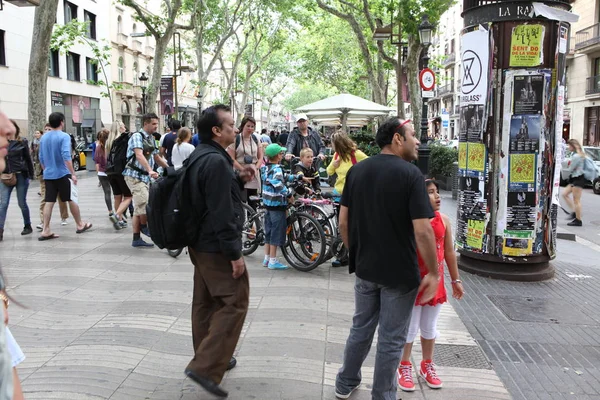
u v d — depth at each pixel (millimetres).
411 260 2973
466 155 6488
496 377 3730
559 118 6199
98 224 9367
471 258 6605
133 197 7438
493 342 4402
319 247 6500
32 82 17484
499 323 4859
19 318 4637
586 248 8703
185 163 3373
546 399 3449
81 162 25812
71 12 33156
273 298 5340
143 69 44562
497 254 6332
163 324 4543
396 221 2953
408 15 15852
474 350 4199
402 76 18969
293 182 6703
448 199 14500
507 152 6148
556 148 6219
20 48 28328
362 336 3209
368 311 3186
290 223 6590
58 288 5531
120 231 8734
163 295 5336
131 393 3350
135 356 3891
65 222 9305
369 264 3029
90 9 35156
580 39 31781
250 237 7195
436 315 3523
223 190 3176
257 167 8000
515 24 5926
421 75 12500
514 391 3551
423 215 2871
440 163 17031
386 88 29547
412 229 2992
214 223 3168
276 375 3646
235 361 3775
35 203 12328
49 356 3863
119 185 8711
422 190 2912
